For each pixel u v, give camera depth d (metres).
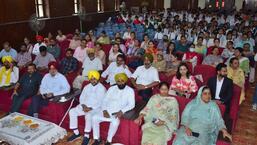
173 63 5.72
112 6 14.15
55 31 10.02
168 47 5.98
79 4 11.40
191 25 9.62
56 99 4.39
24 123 3.86
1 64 5.98
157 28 9.79
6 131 3.63
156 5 16.33
